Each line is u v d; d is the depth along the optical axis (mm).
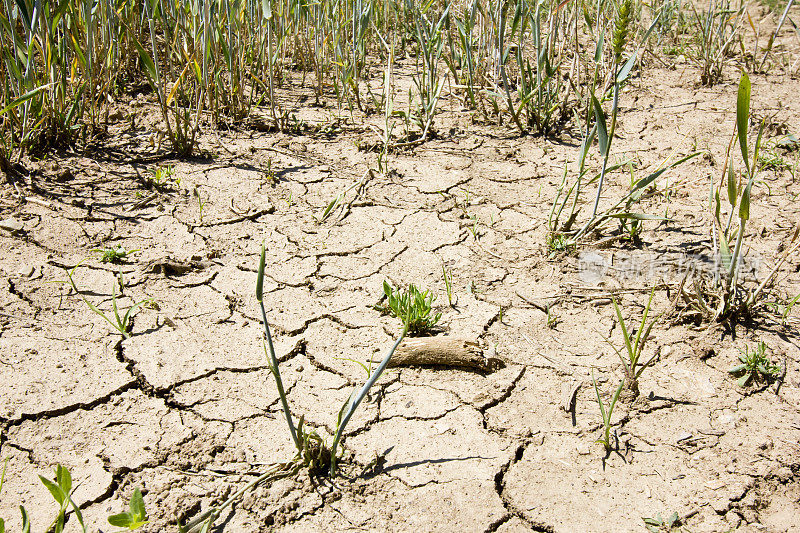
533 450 2174
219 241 3252
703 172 4039
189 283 2932
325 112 4891
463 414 2307
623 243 3340
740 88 2352
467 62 5133
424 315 2680
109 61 4398
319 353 2562
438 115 4938
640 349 2352
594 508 1975
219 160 4051
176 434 2178
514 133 4652
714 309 2773
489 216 3584
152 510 1918
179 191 3666
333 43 5406
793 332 2695
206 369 2453
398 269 3109
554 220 3518
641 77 5695
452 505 1976
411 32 6355
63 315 2668
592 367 2418
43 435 2137
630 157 4270
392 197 3746
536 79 5039
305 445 2035
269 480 2021
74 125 4117
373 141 4414
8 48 3701
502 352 2594
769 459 2123
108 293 2822
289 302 2852
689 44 6555
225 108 4625
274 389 2391
